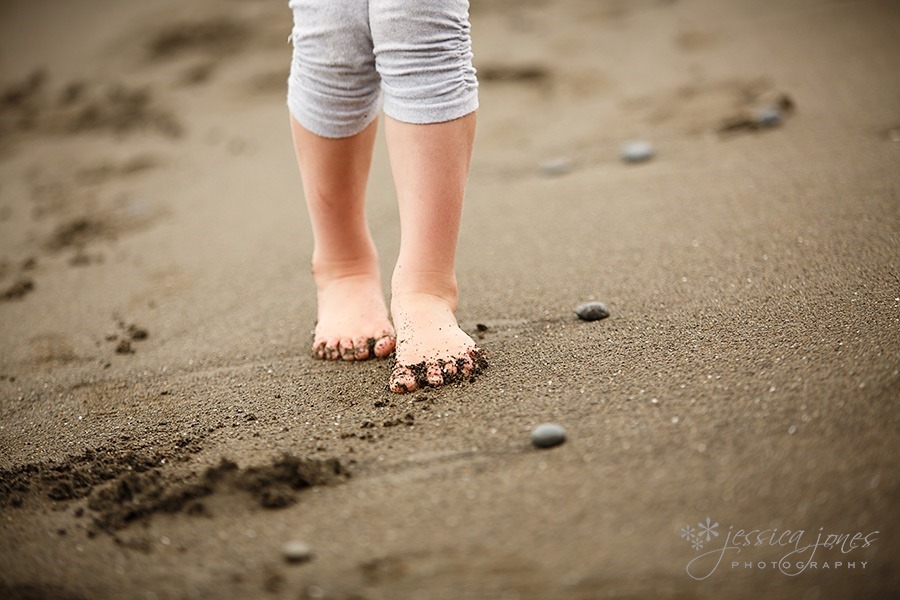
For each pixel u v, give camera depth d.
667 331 1.94
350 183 2.00
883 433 1.44
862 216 2.32
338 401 1.85
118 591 1.31
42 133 4.40
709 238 2.39
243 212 3.27
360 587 1.28
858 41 4.11
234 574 1.33
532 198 2.96
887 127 3.03
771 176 2.75
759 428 1.51
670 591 1.23
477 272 2.44
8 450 1.86
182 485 1.56
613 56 4.44
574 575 1.27
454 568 1.30
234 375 2.07
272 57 4.98
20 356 2.37
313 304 2.43
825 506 1.33
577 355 1.89
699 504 1.37
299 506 1.47
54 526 1.50
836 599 1.19
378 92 1.91
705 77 3.96
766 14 4.74
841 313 1.86
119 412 1.98
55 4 6.61
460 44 1.74
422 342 1.84
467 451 1.58
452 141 1.76
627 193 2.86
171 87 4.76
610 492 1.42
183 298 2.62
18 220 3.46
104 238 3.21
